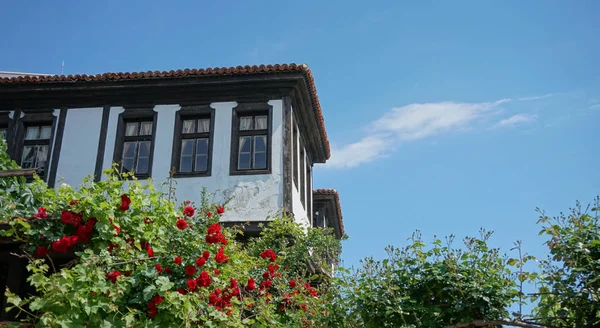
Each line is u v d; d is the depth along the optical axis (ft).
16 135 43.96
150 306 18.53
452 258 20.86
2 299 22.27
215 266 21.26
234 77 42.47
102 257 18.34
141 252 19.72
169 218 20.74
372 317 21.29
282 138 41.88
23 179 29.63
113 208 19.45
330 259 38.99
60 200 19.75
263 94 43.09
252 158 42.09
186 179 41.50
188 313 19.07
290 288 28.50
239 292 23.15
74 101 44.37
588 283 18.60
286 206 40.19
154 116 43.50
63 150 43.27
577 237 19.26
